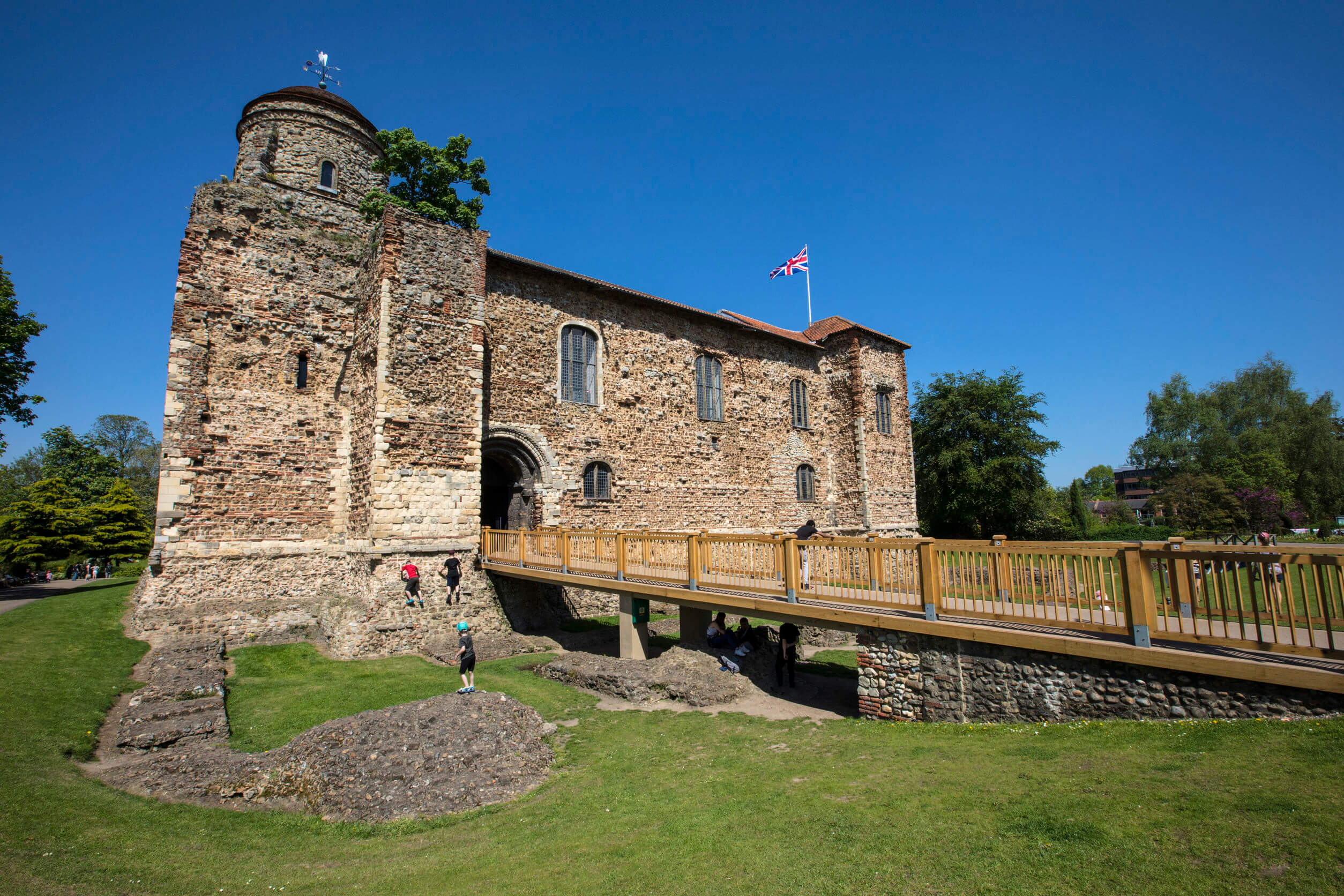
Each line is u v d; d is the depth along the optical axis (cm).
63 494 3853
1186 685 688
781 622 1141
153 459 6681
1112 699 737
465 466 1789
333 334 1981
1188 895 397
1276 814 455
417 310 1750
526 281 2122
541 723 973
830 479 3134
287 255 1923
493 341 2025
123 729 970
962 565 904
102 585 3170
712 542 1212
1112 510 6119
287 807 770
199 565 1697
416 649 1579
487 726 888
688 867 543
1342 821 430
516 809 735
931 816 564
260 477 1816
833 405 3180
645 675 1189
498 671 1383
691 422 2567
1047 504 4047
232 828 700
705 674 1193
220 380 1783
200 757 872
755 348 2873
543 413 2117
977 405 3900
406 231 1756
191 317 1742
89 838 615
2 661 1194
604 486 2269
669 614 2156
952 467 3866
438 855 618
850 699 1144
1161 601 945
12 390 2489
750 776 759
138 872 561
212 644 1480
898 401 3306
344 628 1574
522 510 2095
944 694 875
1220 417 5350
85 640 1464
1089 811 515
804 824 592
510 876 560
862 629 970
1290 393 5244
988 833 514
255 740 995
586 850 601
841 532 2945
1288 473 4759
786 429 2955
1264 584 675
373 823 705
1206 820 468
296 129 2120
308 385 1931
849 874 491
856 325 3145
